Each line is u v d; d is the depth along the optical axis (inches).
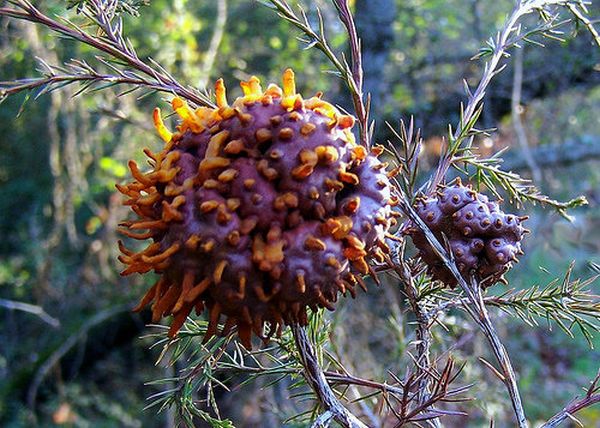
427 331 4.7
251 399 13.1
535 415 16.4
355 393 6.0
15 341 19.0
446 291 4.9
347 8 4.4
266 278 3.3
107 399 18.4
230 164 3.3
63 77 4.5
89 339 18.3
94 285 17.2
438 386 4.0
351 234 3.3
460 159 4.8
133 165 3.4
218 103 3.6
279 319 3.4
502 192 11.1
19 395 17.9
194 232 3.2
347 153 3.4
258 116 3.4
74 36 4.5
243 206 3.3
